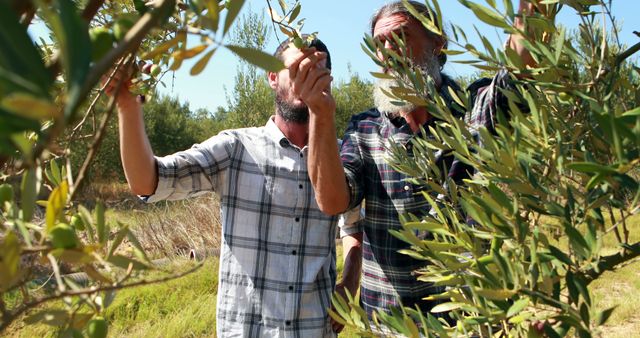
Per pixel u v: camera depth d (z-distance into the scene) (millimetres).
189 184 2064
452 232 894
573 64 859
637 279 6535
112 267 667
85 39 315
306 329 2096
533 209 765
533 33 860
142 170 1767
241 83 15258
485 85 1720
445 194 1086
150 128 22828
